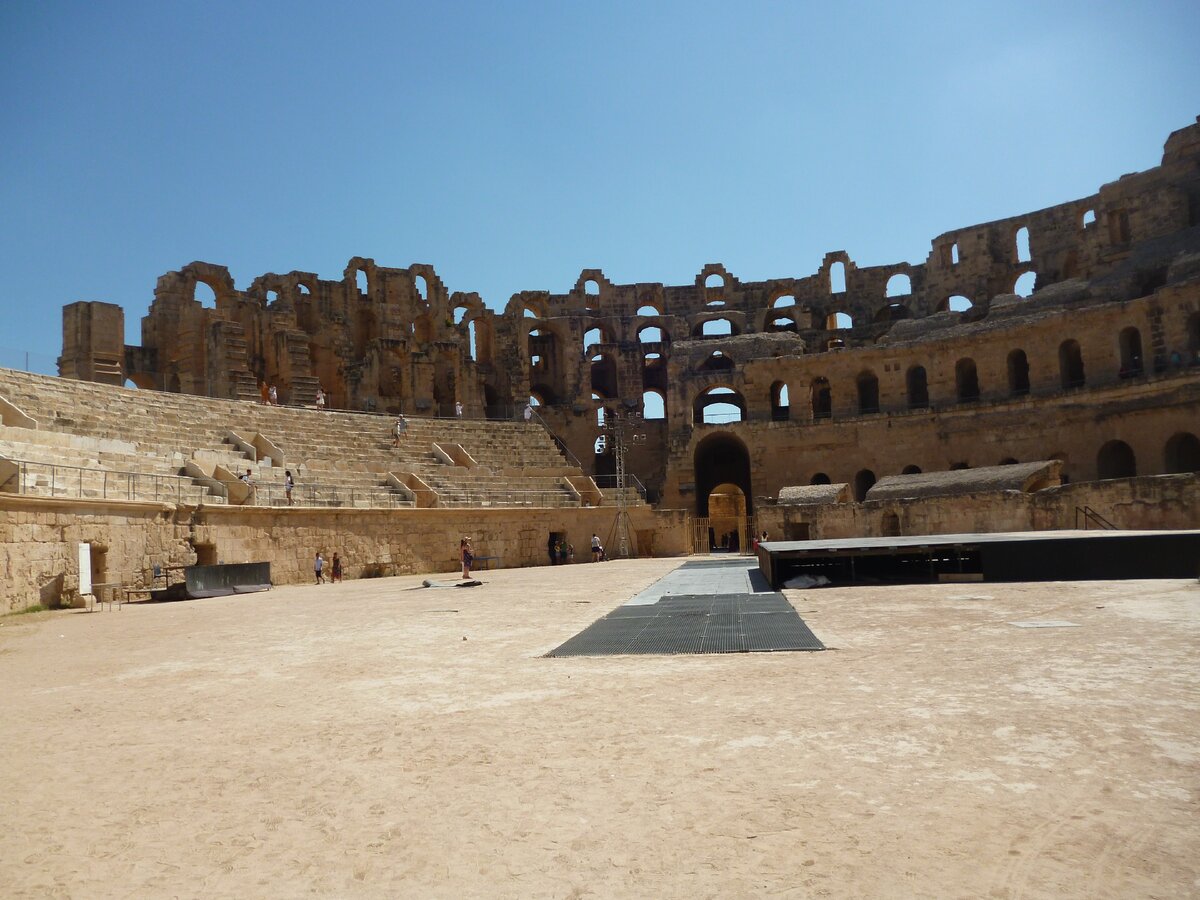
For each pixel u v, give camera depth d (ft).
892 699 32.37
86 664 51.03
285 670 46.16
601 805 23.13
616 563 160.66
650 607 68.95
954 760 24.90
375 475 160.04
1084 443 178.81
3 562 87.40
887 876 18.17
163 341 213.25
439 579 127.24
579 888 18.51
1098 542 71.67
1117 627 45.24
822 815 21.52
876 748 26.45
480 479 179.42
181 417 151.64
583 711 33.47
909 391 214.90
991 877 17.87
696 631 53.31
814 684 35.83
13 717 36.63
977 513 132.98
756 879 18.42
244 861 20.71
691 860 19.52
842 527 148.25
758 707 32.42
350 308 244.83
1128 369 178.09
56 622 78.43
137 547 107.34
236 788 25.95
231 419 160.15
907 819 20.94
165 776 27.37
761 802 22.63
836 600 66.90
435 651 50.88
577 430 247.91
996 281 235.61
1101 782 22.49
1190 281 162.91
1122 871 17.80
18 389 128.77
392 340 232.53
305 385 212.02
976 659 38.96
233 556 122.93
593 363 276.62
